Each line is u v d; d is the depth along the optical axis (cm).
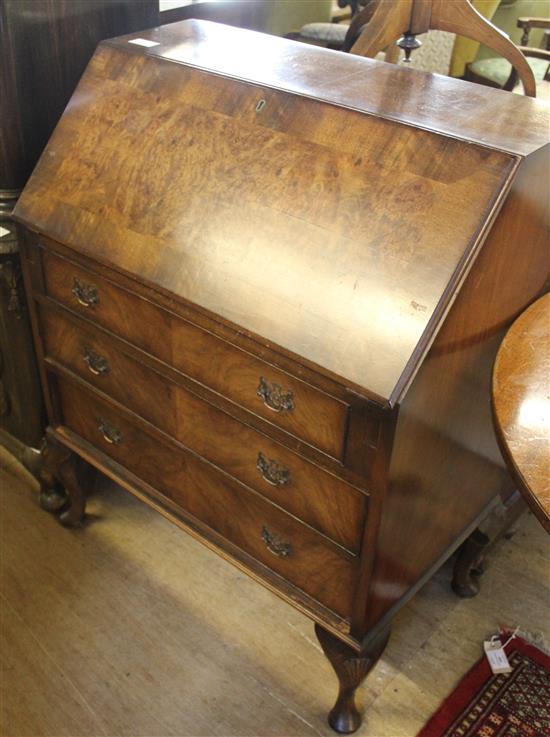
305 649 161
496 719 148
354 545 119
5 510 189
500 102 118
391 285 103
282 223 113
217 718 148
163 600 169
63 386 161
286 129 117
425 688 154
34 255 144
